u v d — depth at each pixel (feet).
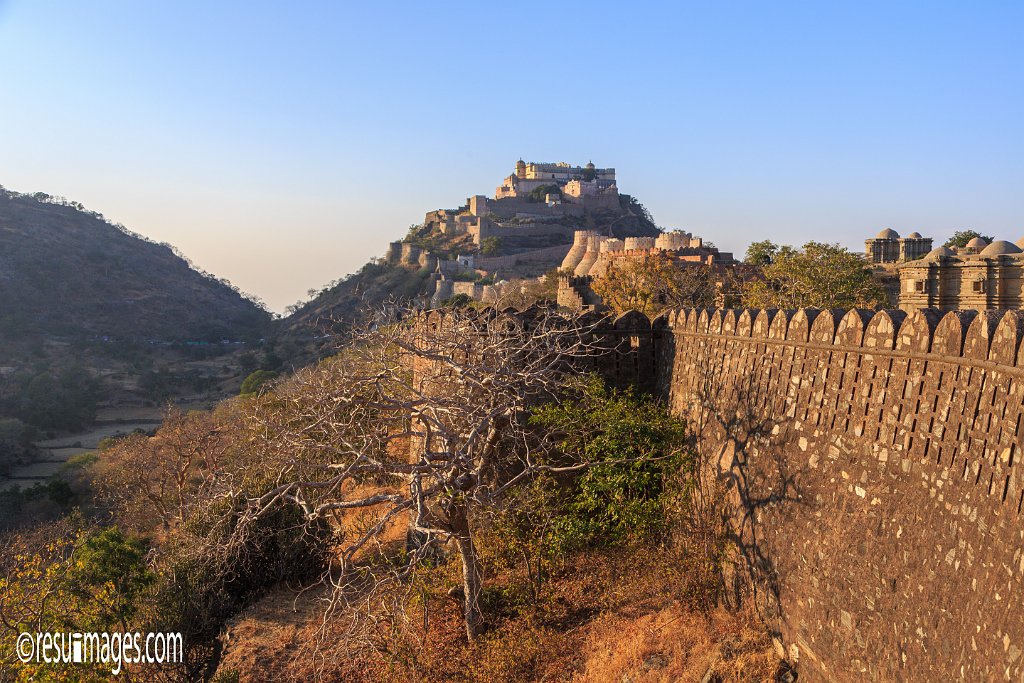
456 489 43.93
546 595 47.57
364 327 56.39
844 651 31.01
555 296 208.23
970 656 23.77
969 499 25.12
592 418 51.62
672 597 43.06
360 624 44.73
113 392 412.98
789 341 39.37
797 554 35.40
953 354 26.99
